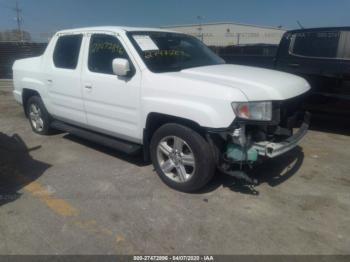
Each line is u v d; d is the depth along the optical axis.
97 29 4.73
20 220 3.40
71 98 5.11
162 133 3.92
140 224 3.32
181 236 3.13
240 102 3.35
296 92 3.89
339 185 4.16
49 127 6.02
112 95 4.39
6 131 6.59
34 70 5.84
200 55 4.87
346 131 6.45
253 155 3.50
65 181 4.28
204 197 3.82
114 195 3.89
